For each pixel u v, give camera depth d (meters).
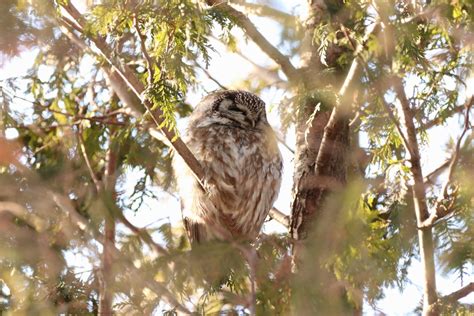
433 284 9.77
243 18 11.22
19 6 9.60
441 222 9.52
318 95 10.24
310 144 11.65
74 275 10.27
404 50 9.41
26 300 10.51
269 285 9.39
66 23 10.55
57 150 13.01
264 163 13.44
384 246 9.47
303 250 9.02
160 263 9.30
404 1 9.67
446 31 9.44
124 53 11.51
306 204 11.42
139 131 12.54
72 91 13.61
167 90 9.98
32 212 9.84
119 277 9.43
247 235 13.24
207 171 13.14
